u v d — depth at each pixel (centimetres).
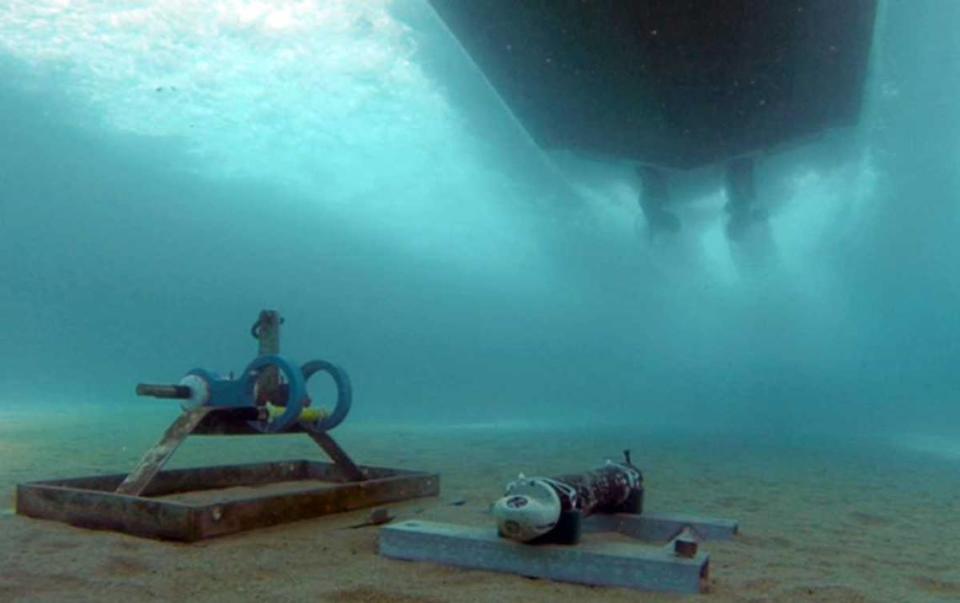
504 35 1084
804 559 477
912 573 448
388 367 12938
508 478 862
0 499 621
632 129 1181
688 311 6181
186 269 12094
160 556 427
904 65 1603
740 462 1191
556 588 379
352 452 1203
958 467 1209
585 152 1278
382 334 13400
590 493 464
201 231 10306
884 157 2216
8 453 1032
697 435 1991
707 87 1053
